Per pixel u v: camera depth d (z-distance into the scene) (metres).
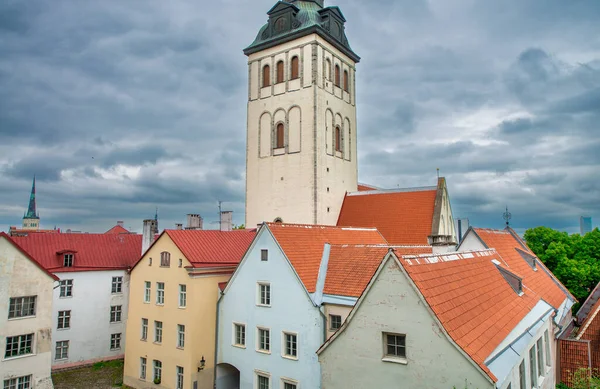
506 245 43.56
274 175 56.25
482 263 28.17
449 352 18.22
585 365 29.20
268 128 57.59
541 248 61.12
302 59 55.00
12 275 36.16
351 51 61.25
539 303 29.27
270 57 58.25
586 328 33.78
